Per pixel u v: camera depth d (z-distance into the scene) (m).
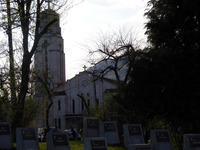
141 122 24.20
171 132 21.83
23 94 23.69
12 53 23.59
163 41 20.58
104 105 31.20
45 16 24.75
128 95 20.03
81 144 23.81
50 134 16.48
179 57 18.03
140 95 19.00
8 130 17.58
